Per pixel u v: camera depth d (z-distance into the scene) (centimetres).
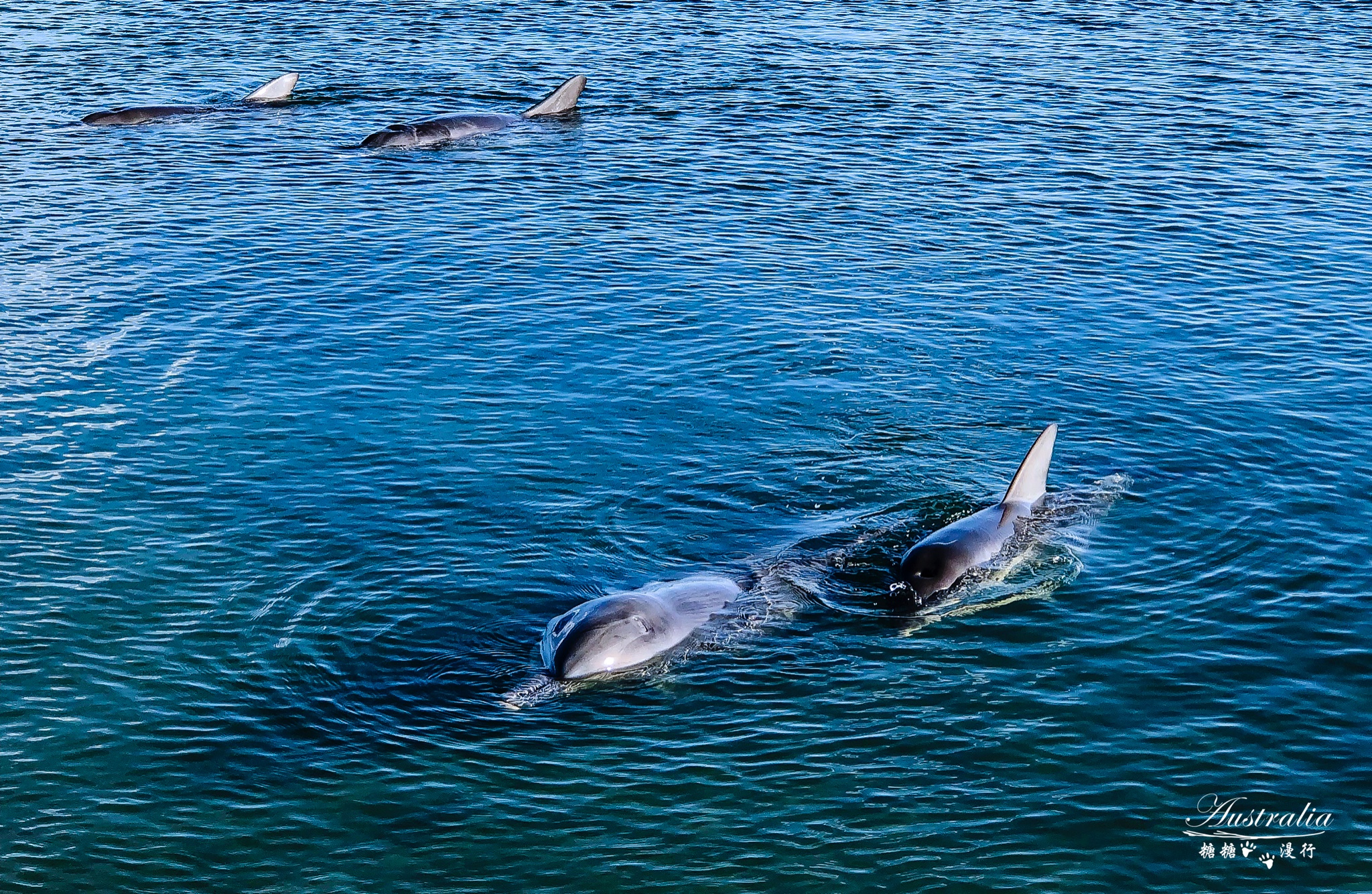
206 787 1950
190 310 3553
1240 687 2131
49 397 3066
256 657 2216
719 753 2006
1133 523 2562
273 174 4691
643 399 3075
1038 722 2066
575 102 5372
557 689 2130
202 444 2867
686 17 6806
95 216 4234
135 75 5812
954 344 3362
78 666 2189
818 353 3306
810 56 6066
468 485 2712
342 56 6188
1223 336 3388
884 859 1825
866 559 2466
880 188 4488
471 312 3553
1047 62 5931
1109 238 4041
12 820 1892
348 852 1842
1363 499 2645
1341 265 3812
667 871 1809
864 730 2050
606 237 4097
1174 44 6200
